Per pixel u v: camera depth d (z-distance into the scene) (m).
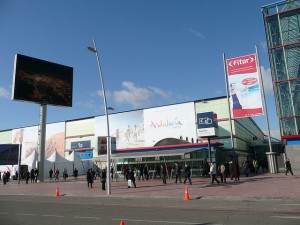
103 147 23.39
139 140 56.97
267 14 36.38
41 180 40.06
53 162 52.62
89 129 64.94
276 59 35.09
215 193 17.78
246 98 33.25
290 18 34.97
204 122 28.55
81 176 53.00
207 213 11.11
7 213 12.54
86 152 64.25
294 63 34.09
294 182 21.75
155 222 9.56
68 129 68.25
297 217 9.65
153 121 56.09
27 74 39.88
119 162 40.06
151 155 33.28
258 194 16.27
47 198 19.78
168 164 36.12
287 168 29.31
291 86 33.72
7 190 26.88
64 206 14.82
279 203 13.43
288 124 33.19
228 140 47.94
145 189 23.02
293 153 31.95
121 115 60.00
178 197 17.12
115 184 30.28
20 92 38.78
